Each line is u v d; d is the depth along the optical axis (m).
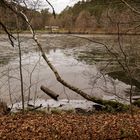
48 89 20.28
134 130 9.88
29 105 17.31
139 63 14.95
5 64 31.56
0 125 11.74
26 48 49.19
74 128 10.88
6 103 16.84
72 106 17.58
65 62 36.38
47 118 13.01
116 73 25.48
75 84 23.41
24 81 23.94
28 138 9.87
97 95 20.02
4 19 10.55
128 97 19.30
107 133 9.91
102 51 48.84
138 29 10.98
